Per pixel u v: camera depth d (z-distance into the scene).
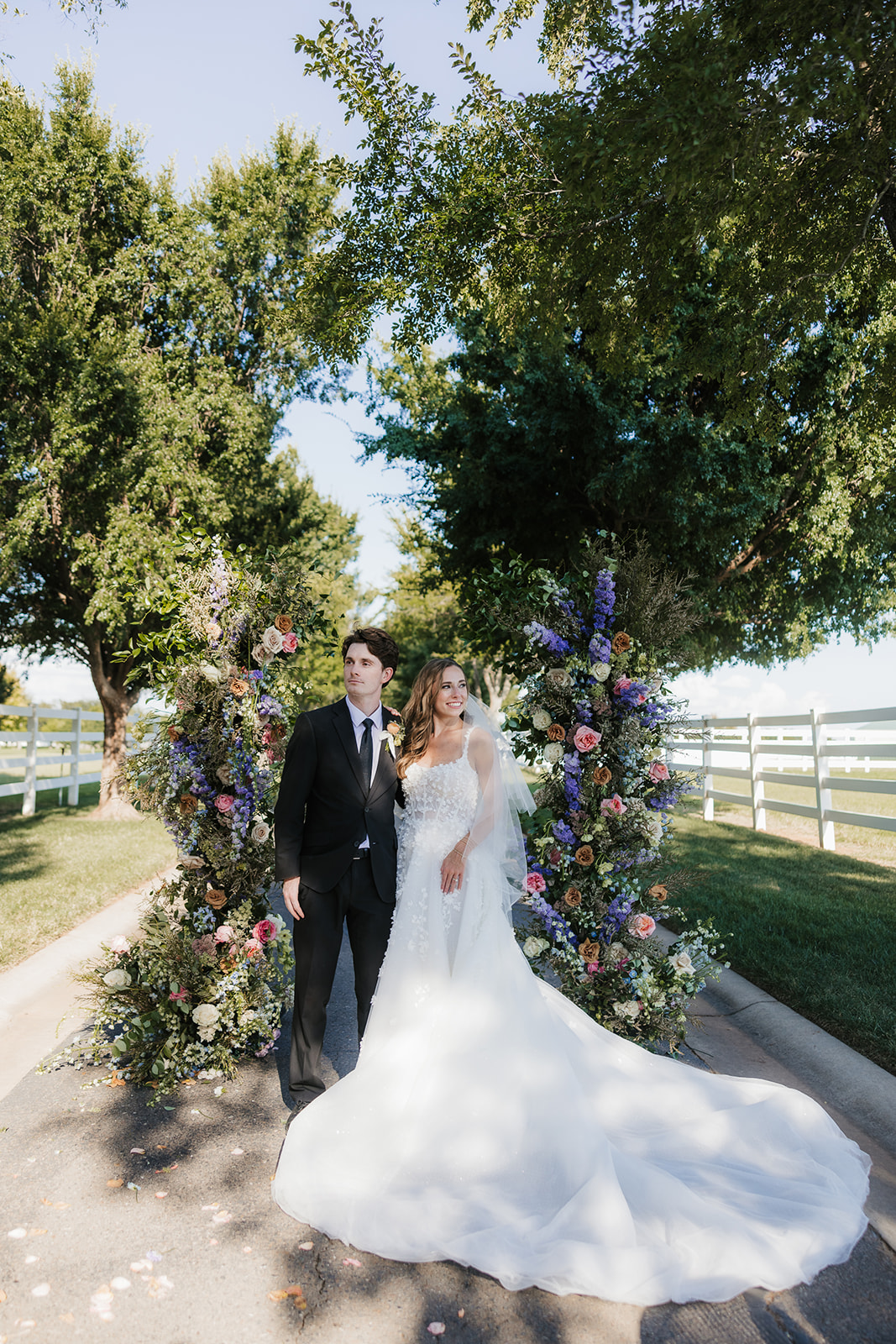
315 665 26.83
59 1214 2.71
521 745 4.24
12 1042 4.16
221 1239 2.59
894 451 10.67
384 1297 2.34
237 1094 3.68
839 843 10.22
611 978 3.95
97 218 12.76
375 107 6.04
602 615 4.16
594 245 5.65
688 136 4.05
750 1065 3.94
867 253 5.81
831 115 4.42
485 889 3.41
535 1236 2.57
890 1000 4.34
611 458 10.67
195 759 4.13
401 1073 3.12
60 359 10.83
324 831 3.55
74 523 11.62
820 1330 2.25
